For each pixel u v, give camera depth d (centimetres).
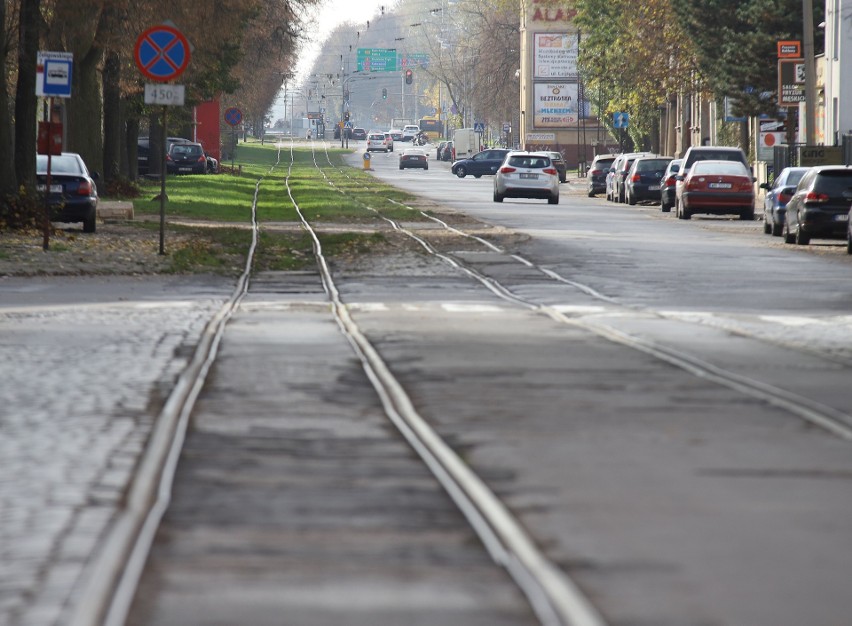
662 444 1745
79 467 1588
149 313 3481
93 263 4991
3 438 1773
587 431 1841
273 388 2227
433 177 19838
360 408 2034
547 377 2361
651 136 18688
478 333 3053
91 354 2650
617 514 1357
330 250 5831
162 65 5066
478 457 1656
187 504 1402
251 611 1027
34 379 2314
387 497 1434
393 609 1030
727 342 2920
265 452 1689
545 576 1114
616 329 3167
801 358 2661
